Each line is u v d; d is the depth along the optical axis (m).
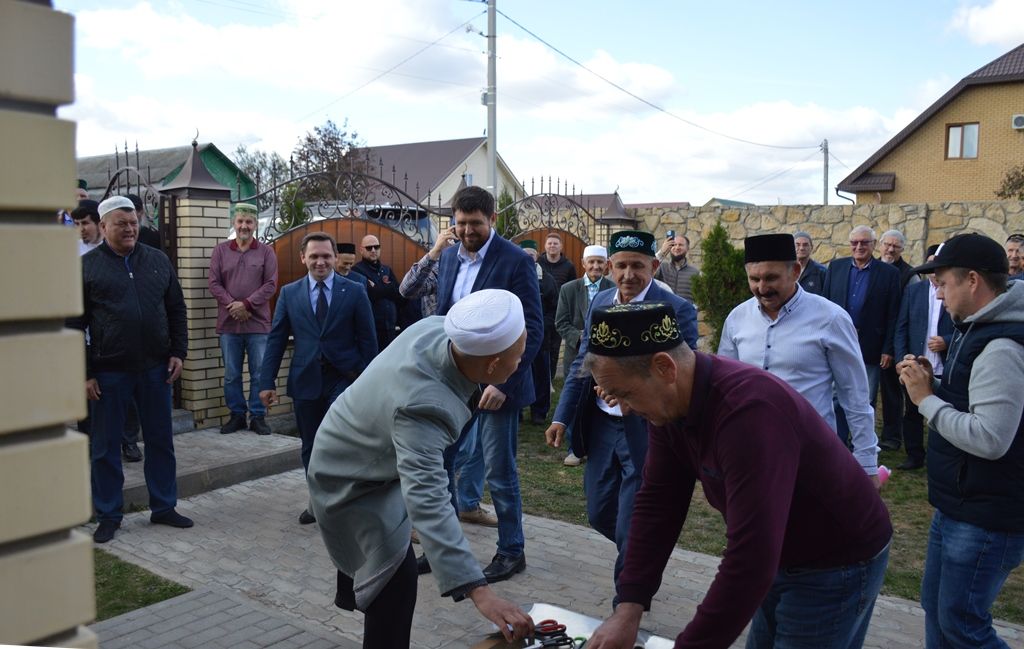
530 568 4.61
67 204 1.25
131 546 4.79
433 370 2.43
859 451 3.39
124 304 4.80
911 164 26.14
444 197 40.25
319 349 5.16
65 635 1.29
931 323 6.78
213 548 4.80
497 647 2.19
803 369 3.45
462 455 4.68
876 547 2.10
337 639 3.66
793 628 2.15
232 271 7.07
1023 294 2.50
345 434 2.57
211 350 7.34
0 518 1.19
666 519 2.27
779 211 12.15
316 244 5.11
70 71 1.24
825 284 7.55
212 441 6.83
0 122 1.16
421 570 4.46
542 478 6.48
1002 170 24.61
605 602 4.16
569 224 12.93
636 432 3.49
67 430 1.29
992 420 2.43
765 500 1.83
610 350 1.95
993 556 2.57
